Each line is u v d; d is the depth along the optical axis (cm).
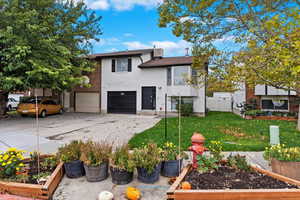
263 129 905
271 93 1455
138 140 696
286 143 636
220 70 591
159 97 1638
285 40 354
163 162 388
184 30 674
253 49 480
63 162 381
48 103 1596
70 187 343
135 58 1738
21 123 1188
